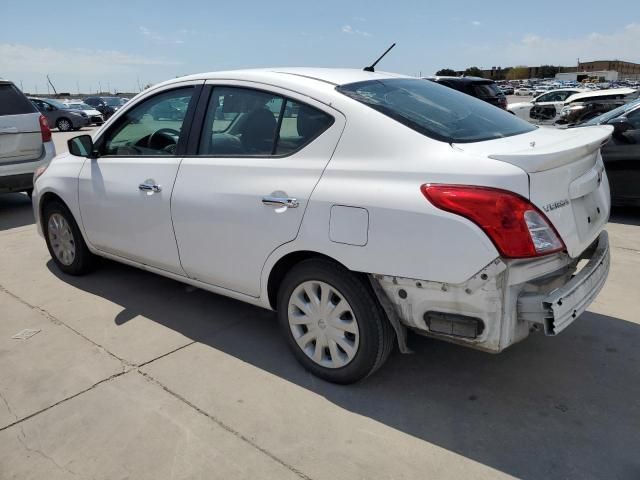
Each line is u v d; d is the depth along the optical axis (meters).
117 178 3.70
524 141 2.58
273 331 3.50
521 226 2.13
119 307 3.91
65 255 4.50
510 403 2.68
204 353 3.23
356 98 2.69
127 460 2.34
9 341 3.42
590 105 12.91
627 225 5.86
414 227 2.29
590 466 2.24
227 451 2.38
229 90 3.16
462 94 3.36
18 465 2.33
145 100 3.64
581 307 2.32
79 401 2.77
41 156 6.90
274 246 2.79
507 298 2.21
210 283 3.31
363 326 2.61
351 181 2.51
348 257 2.50
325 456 2.33
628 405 2.64
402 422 2.55
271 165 2.83
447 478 2.19
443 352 3.19
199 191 3.13
